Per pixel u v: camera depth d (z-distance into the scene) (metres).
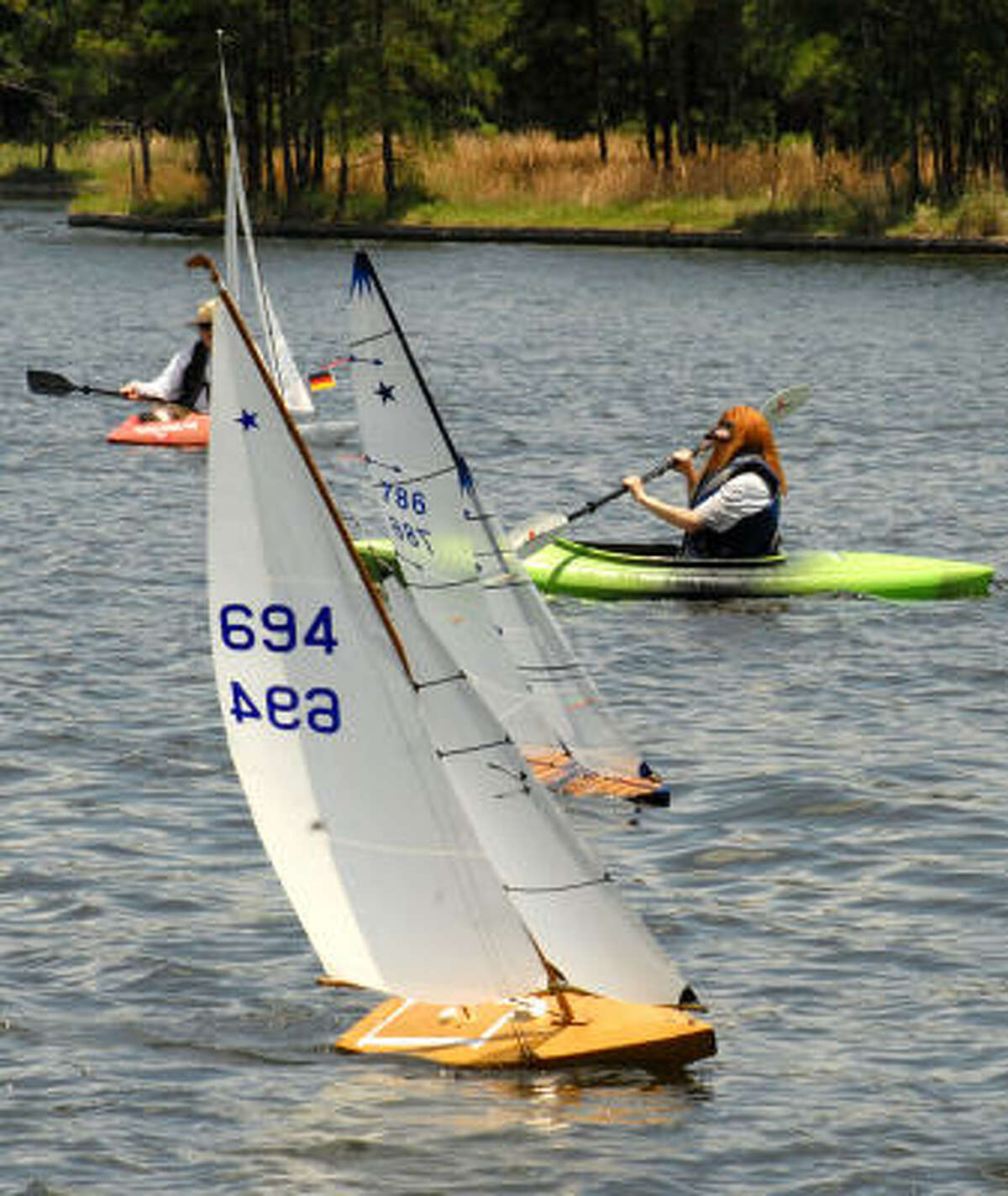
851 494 70.31
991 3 195.62
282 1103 25.08
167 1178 23.44
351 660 24.59
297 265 184.38
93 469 74.44
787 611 51.59
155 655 47.44
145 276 172.62
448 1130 24.33
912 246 191.00
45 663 46.50
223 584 24.69
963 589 53.47
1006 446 81.50
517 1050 25.91
